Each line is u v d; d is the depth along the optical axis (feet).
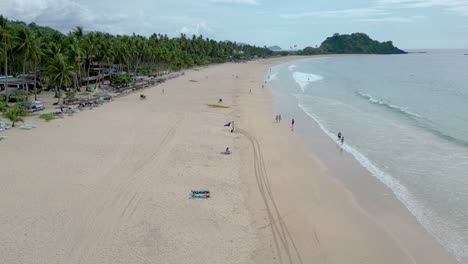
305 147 148.15
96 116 182.19
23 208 86.84
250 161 127.03
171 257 71.05
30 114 177.78
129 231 79.20
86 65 298.97
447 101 264.72
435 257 76.23
